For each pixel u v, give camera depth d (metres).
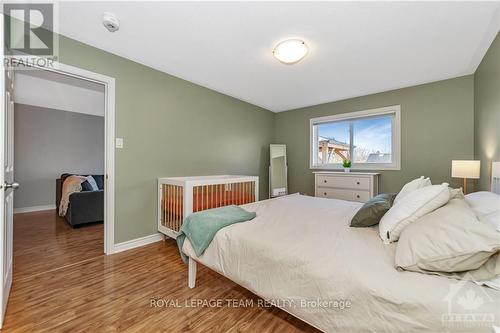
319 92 3.51
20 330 1.24
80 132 5.02
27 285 1.70
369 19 1.74
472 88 2.74
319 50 2.22
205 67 2.67
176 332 1.24
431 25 1.80
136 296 1.58
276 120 4.80
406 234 1.05
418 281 0.85
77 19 1.80
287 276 1.11
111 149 2.34
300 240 1.28
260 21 1.79
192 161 3.18
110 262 2.13
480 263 0.82
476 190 2.63
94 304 1.48
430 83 3.04
